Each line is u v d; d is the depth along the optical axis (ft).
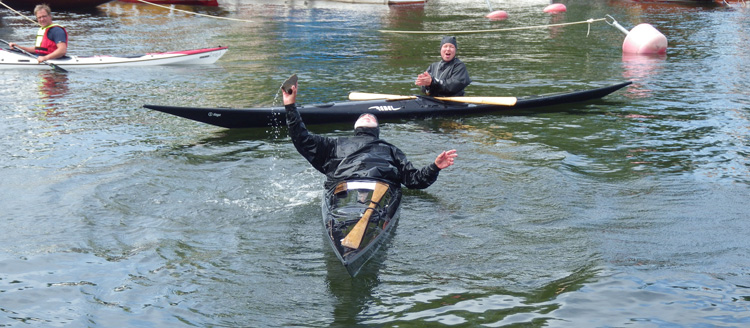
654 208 17.13
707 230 15.66
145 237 15.39
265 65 41.01
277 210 17.15
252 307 12.39
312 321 11.89
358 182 16.61
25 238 15.17
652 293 12.60
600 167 20.68
